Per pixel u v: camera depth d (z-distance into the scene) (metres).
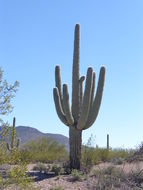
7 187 5.83
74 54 14.56
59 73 15.20
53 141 25.84
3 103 6.14
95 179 11.46
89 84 13.52
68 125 14.50
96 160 16.22
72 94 14.51
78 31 14.59
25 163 6.00
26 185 5.90
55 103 14.65
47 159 20.03
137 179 10.94
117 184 10.12
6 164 5.93
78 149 14.27
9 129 6.07
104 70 14.19
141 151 18.61
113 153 20.44
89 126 14.19
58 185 11.23
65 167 14.32
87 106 13.63
